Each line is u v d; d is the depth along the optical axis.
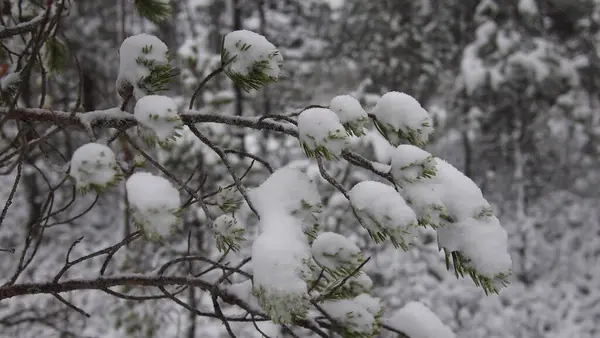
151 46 1.14
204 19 11.01
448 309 7.73
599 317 8.38
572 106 10.38
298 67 10.67
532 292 8.94
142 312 4.58
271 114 1.20
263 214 1.05
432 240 4.41
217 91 5.34
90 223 9.58
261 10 9.79
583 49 10.95
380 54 11.34
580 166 11.88
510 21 10.63
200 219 4.32
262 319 1.38
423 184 1.13
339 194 4.82
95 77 9.02
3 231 8.50
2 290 1.46
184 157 4.63
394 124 1.25
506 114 10.58
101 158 0.88
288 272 0.90
